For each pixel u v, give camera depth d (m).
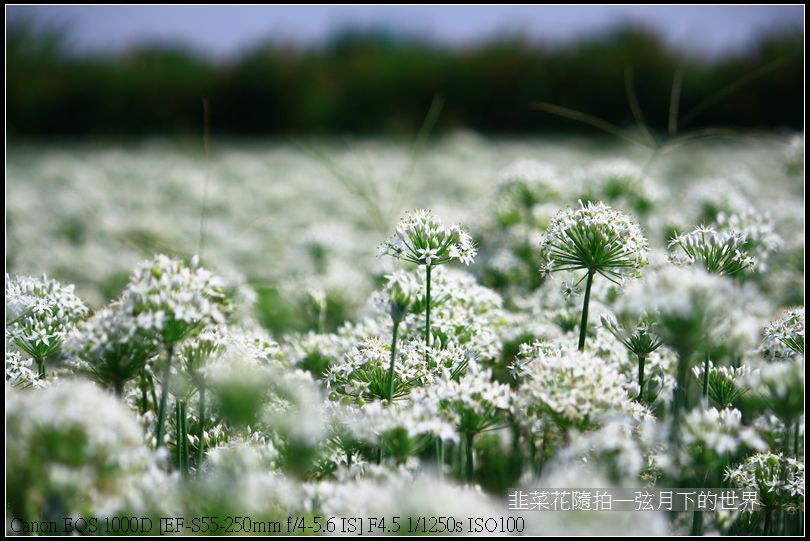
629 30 39.88
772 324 4.58
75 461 2.78
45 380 4.33
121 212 15.31
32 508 2.95
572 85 39.50
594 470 3.21
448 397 3.61
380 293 5.14
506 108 41.31
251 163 24.30
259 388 3.24
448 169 18.20
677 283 3.01
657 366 4.86
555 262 4.47
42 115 43.38
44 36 41.53
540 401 3.51
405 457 3.41
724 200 8.31
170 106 44.75
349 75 45.44
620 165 9.10
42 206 16.14
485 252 8.58
